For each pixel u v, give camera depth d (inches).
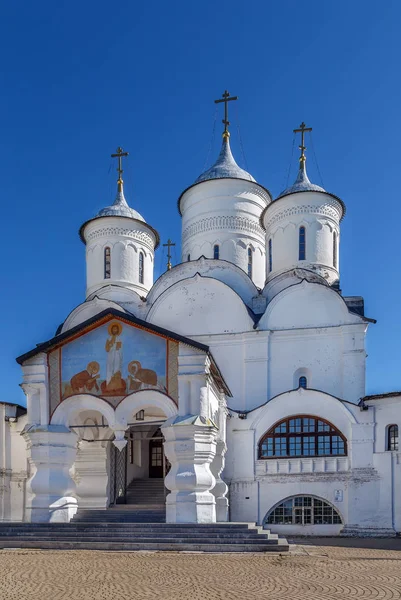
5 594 418.3
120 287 1481.3
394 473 1054.4
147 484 1157.7
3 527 778.8
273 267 1487.5
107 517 889.5
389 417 1077.8
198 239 1621.6
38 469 828.0
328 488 1089.4
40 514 806.5
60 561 594.6
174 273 1454.2
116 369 844.6
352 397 1237.1
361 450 1083.3
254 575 506.9
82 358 856.3
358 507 1062.4
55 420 842.8
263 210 1545.3
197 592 428.8
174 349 832.9
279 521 1103.6
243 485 1124.5
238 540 709.3
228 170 1654.8
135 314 1454.2
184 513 773.3
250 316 1327.5
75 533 748.0
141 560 605.3
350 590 438.3
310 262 1443.2
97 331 860.6
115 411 829.8
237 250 1598.2
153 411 1061.8
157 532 738.8
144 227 1643.7
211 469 943.0
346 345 1263.5
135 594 420.2
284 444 1131.3
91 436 1015.0
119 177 1734.7
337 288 1437.0
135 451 1207.6
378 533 1035.9
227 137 1732.3
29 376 855.1
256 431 1144.2
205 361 815.7
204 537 719.7
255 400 1274.6
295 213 1471.5
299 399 1139.9
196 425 788.6
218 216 1611.7
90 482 1003.9
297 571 532.7
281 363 1291.8
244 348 1307.8
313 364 1278.3
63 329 1448.1
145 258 1644.9
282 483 1109.7
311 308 1307.8
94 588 442.3
